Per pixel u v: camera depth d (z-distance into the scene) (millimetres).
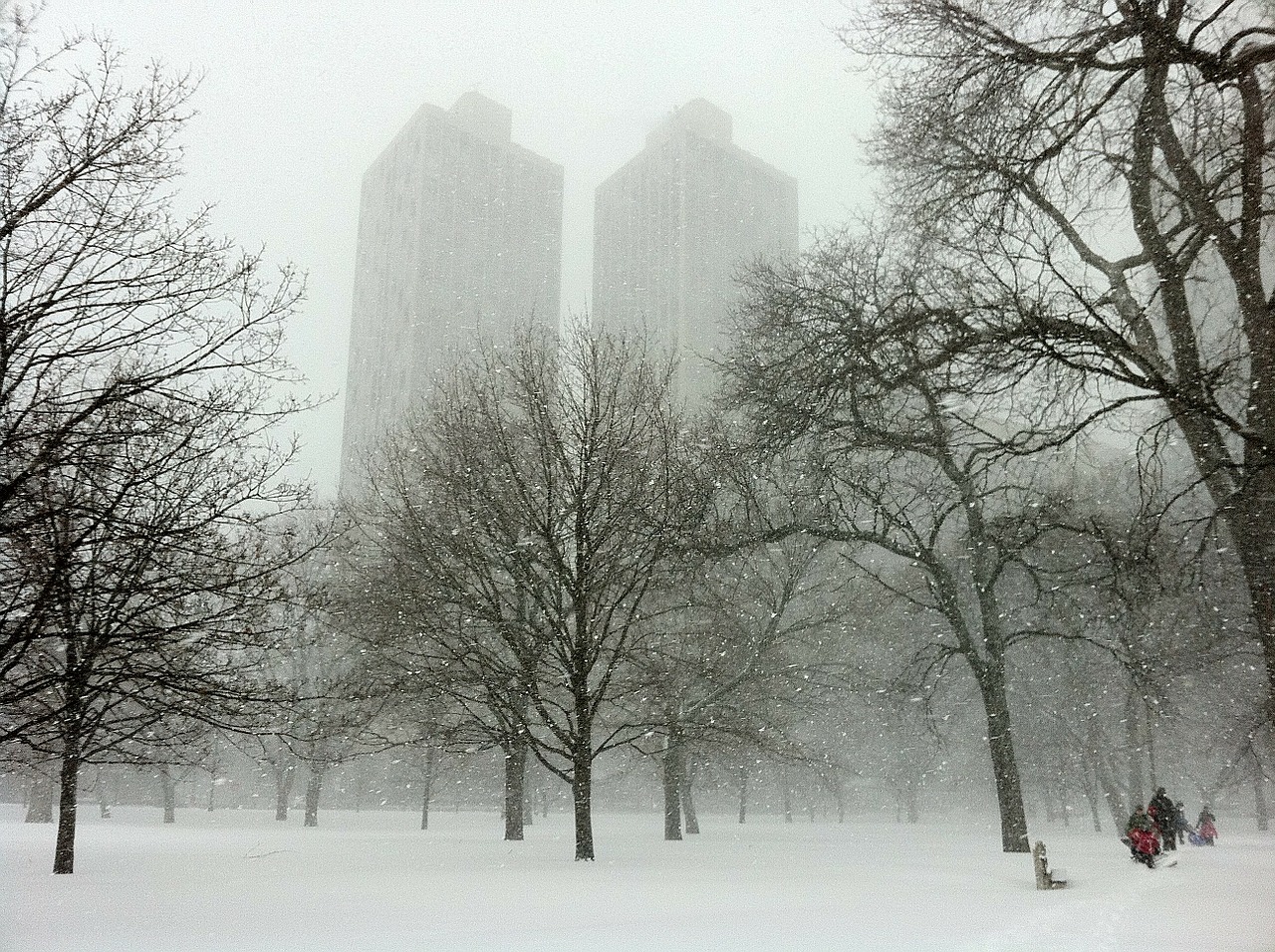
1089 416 14891
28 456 10461
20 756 16922
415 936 8664
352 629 20344
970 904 11188
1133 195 15555
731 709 23484
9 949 8039
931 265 16250
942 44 15062
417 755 34594
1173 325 15391
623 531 18828
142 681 14336
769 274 20359
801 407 17578
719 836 28906
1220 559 18469
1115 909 10719
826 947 8008
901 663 32594
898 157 16250
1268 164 14242
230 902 11438
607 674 18484
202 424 12055
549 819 51781
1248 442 13797
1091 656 30016
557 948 7961
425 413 23359
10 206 10375
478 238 124500
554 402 20141
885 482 21078
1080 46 14352
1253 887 13133
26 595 11789
